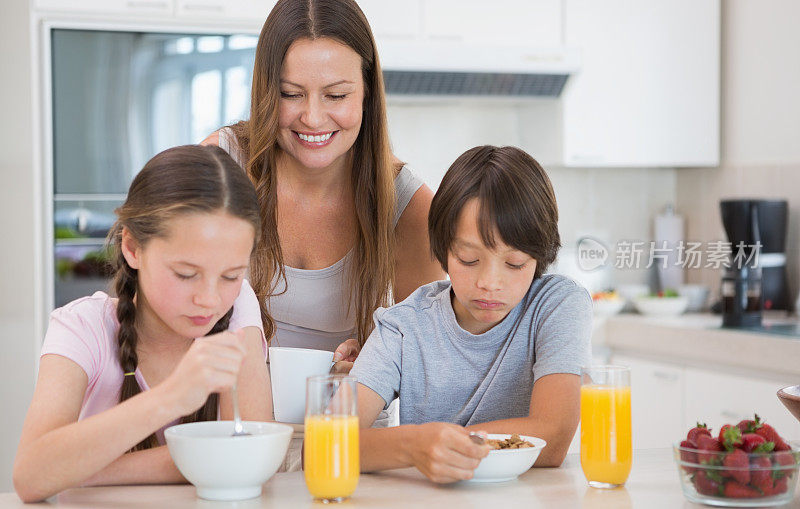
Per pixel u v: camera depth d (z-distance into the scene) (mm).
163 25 3420
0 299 3715
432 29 3744
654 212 4504
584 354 1522
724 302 3395
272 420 1572
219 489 1192
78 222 3385
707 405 3324
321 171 1861
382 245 1893
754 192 3998
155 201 1238
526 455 1285
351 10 1699
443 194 1481
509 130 4316
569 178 4387
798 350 2947
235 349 1219
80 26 3350
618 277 4363
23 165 3414
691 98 4098
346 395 1185
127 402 1208
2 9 3584
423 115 4211
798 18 3742
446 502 1177
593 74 3965
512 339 1583
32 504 1200
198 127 3477
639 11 4008
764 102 3932
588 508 1143
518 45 3842
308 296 1919
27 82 3346
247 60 3508
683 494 1210
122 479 1291
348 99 1704
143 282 1302
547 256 1490
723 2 4168
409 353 1588
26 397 3408
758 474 1142
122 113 3414
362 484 1289
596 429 1250
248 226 1275
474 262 1461
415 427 1312
